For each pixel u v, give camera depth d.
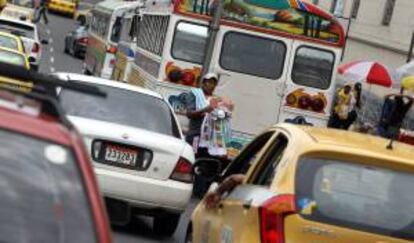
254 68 37.28
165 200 24.22
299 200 13.60
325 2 89.62
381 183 13.88
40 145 8.64
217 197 17.36
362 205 13.63
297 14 37.28
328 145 14.16
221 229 15.93
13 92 9.52
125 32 60.06
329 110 37.69
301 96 37.59
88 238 8.41
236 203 15.50
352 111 58.31
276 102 37.50
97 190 8.72
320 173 13.88
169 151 24.31
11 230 8.25
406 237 13.42
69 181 8.59
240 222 14.60
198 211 18.80
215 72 37.06
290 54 37.38
